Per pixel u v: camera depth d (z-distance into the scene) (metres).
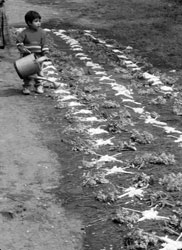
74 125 7.60
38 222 4.93
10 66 11.38
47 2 21.17
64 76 10.42
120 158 6.40
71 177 5.88
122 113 8.13
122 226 4.82
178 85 10.45
